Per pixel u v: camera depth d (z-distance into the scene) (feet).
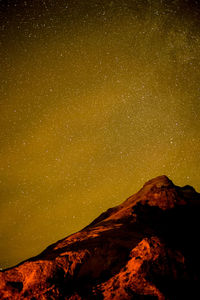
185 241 36.60
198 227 40.86
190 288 21.15
